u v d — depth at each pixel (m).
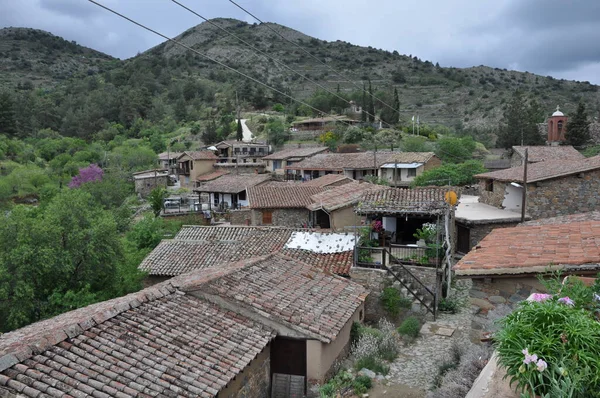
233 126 87.19
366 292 13.58
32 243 16.56
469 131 87.88
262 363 9.88
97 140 88.75
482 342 6.93
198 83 124.00
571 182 19.75
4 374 6.41
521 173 22.09
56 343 7.35
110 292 17.80
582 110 49.38
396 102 79.31
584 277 6.11
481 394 3.51
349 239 17.86
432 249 15.34
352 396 9.84
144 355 7.68
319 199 23.06
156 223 32.31
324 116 80.94
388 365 11.24
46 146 76.12
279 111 99.31
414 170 44.50
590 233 8.20
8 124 80.88
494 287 7.42
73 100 110.25
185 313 9.60
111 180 50.72
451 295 16.47
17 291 15.35
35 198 54.09
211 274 12.00
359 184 25.62
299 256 17.30
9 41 198.25
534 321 3.39
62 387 6.42
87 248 17.30
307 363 10.12
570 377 2.97
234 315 10.16
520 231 9.57
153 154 73.69
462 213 22.31
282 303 10.82
